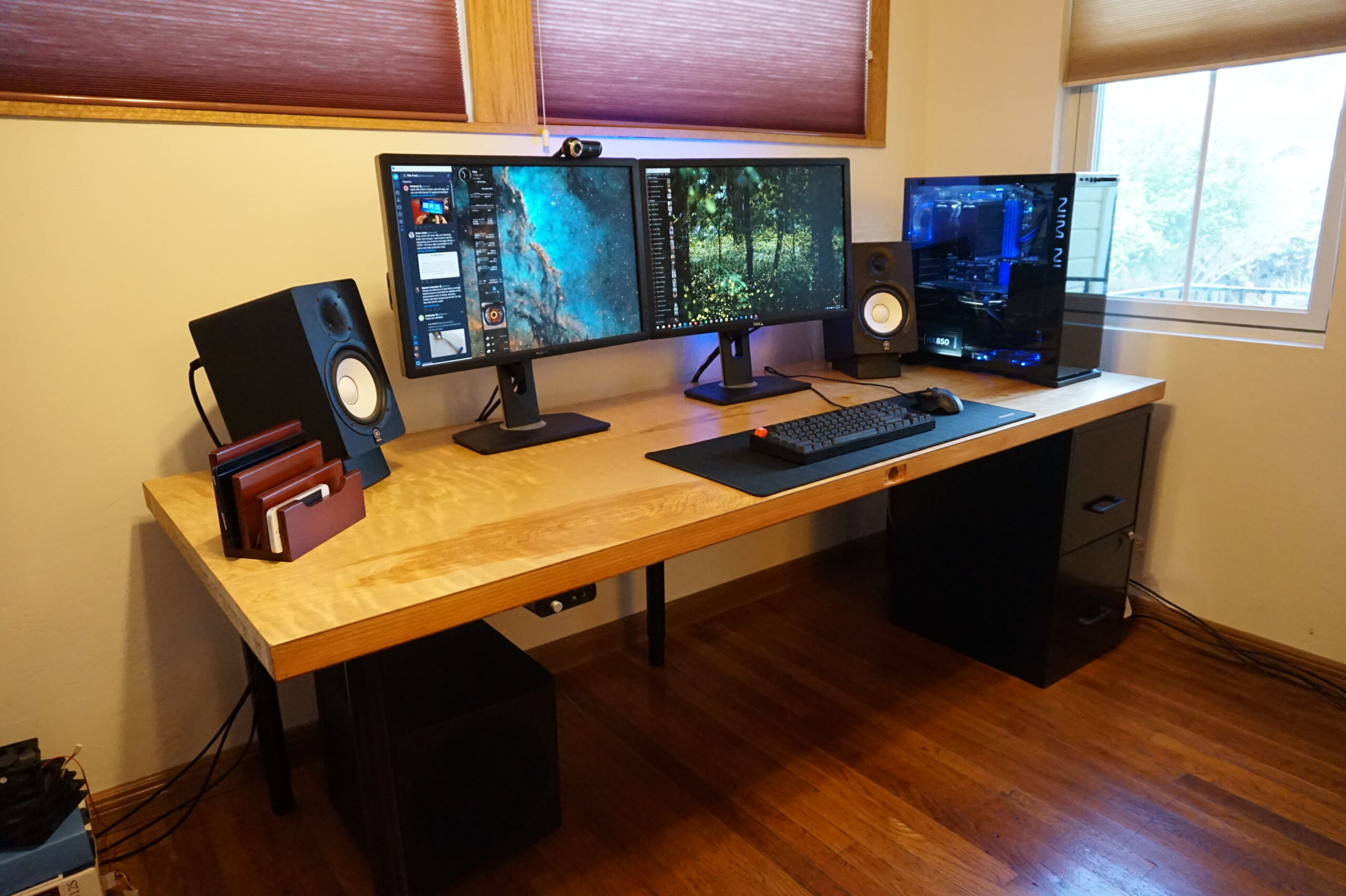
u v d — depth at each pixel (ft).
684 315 5.93
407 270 4.63
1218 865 4.89
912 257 6.99
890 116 8.18
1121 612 7.23
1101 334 6.88
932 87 8.41
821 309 6.57
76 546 4.99
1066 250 6.14
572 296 5.36
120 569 5.14
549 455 5.02
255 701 5.18
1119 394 6.22
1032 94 7.63
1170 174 7.08
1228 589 7.11
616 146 6.47
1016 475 6.50
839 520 8.89
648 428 5.55
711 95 6.95
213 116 4.86
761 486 4.36
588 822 5.32
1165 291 7.29
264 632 2.96
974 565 6.97
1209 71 6.63
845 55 7.75
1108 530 6.81
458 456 5.08
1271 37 6.17
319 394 4.20
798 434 4.95
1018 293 6.51
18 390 4.67
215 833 5.30
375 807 3.89
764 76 7.23
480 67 5.73
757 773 5.76
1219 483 7.00
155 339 4.97
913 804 5.43
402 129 5.51
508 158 4.91
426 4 5.49
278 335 4.18
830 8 7.54
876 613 8.03
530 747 4.92
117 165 4.68
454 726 4.53
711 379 7.40
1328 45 5.91
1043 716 6.33
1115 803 5.40
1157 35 6.78
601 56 6.30
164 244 4.89
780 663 7.15
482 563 3.51
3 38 4.34
